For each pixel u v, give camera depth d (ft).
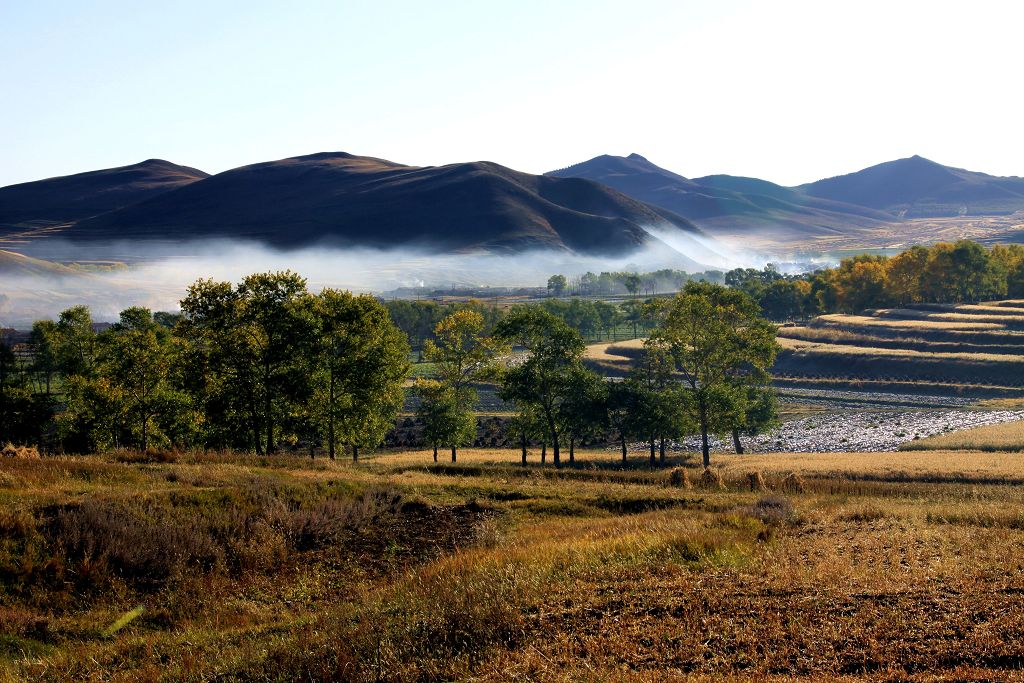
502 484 119.96
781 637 39.93
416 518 88.99
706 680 35.27
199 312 179.22
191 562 67.82
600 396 251.39
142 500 76.43
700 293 270.67
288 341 178.60
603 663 37.76
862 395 429.38
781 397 437.17
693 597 46.24
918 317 570.87
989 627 39.73
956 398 408.05
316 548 75.56
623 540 63.05
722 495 116.47
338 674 40.83
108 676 44.98
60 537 64.75
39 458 105.09
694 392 256.52
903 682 34.58
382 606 49.96
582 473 145.79
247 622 56.44
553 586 49.55
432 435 240.12
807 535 70.33
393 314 651.25
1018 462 201.98
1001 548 59.16
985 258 611.06
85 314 341.21
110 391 205.36
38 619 54.65
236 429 181.78
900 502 109.70
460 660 39.86
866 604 44.01
